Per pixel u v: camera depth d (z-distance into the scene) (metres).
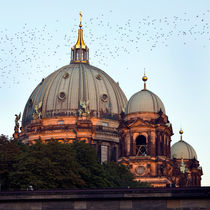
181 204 170.75
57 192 174.75
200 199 169.88
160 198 171.50
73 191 174.50
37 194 175.12
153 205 171.88
